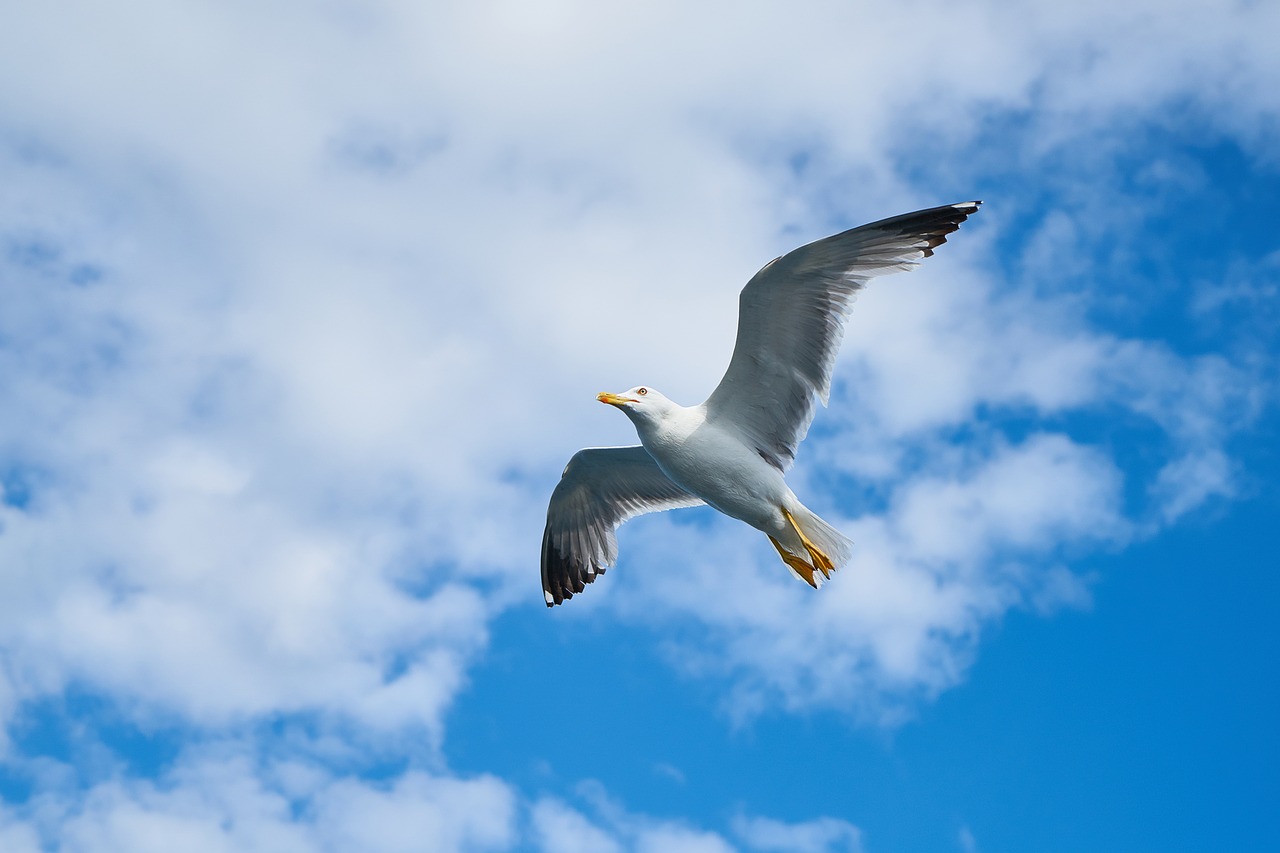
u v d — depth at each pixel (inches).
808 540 542.3
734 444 538.9
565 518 640.4
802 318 512.7
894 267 505.4
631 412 545.0
